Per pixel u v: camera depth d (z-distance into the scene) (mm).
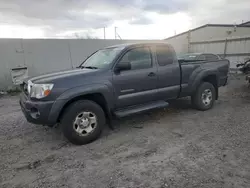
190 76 4625
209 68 4938
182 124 4148
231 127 3861
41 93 2998
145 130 3889
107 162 2742
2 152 3125
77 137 3250
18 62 9047
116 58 3641
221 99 6219
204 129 3826
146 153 2961
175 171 2463
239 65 9750
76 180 2355
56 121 3094
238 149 2975
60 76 3236
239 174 2361
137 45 3908
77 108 3205
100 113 3457
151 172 2463
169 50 4320
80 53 10617
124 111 3752
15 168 2654
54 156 2963
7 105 6398
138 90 3838
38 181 2357
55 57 9961
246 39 11562
